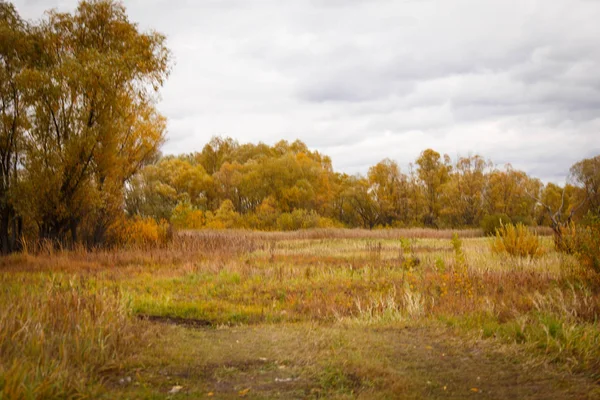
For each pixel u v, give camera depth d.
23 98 19.70
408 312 8.58
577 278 10.55
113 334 5.97
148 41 23.80
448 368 5.37
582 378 5.02
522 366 5.42
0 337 5.36
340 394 4.52
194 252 19.05
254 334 7.09
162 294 10.54
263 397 4.46
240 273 13.58
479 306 8.58
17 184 19.30
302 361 5.57
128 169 23.91
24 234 21.95
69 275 12.51
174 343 6.38
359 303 9.35
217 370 5.28
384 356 5.78
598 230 11.29
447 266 13.74
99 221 21.31
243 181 60.41
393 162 61.62
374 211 61.41
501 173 54.03
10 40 20.25
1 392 3.93
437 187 63.00
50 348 5.32
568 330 6.38
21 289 8.81
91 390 4.43
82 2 22.81
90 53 21.06
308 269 14.02
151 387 4.68
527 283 10.75
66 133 20.52
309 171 61.09
